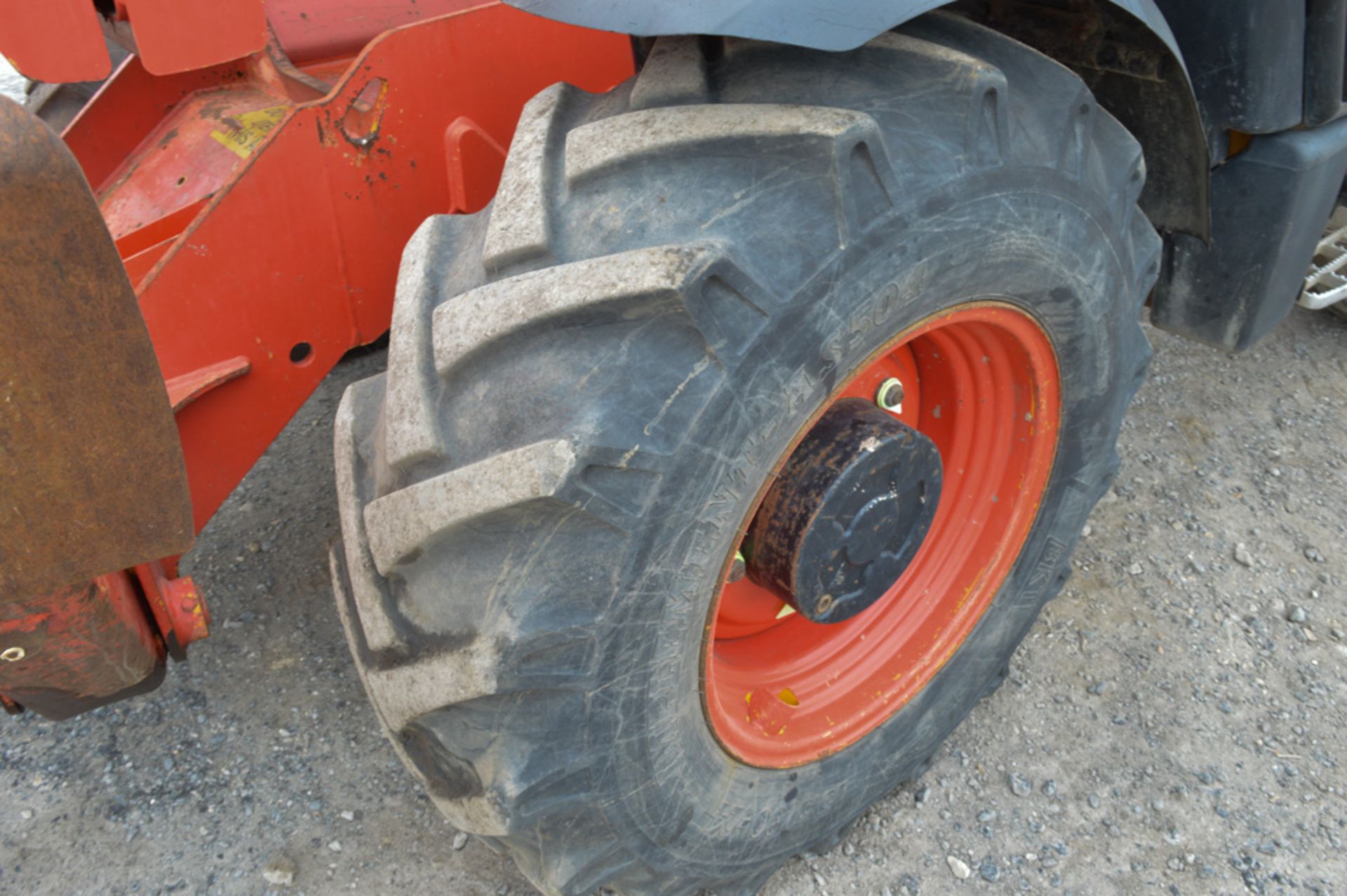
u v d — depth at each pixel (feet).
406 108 4.96
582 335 3.72
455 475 3.74
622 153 3.84
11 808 6.40
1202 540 8.39
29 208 2.29
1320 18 5.72
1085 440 5.91
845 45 3.41
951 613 6.17
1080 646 7.53
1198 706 7.13
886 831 6.37
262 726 6.91
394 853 6.20
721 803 5.03
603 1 3.59
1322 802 6.54
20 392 2.57
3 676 3.97
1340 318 10.89
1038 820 6.42
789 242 3.74
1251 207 6.41
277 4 6.74
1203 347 10.48
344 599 4.75
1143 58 5.06
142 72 6.89
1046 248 4.64
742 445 3.87
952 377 5.75
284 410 5.14
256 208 4.66
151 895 5.97
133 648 4.38
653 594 3.94
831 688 5.94
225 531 8.36
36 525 2.84
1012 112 4.38
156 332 4.57
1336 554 8.30
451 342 3.85
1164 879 6.10
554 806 4.19
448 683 3.89
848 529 4.98
